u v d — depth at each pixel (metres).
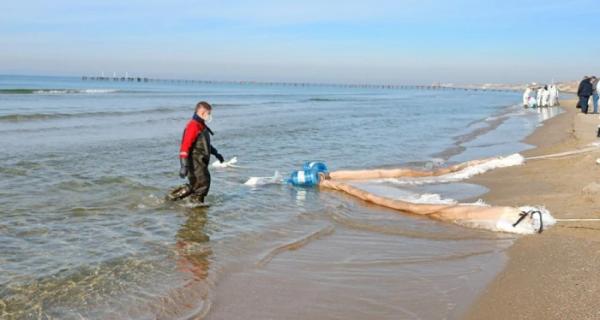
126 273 5.99
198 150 9.20
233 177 12.20
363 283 5.70
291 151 16.66
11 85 75.44
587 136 17.53
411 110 45.09
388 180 11.82
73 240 7.15
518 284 5.40
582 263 5.90
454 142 20.00
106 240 7.19
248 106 44.16
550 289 5.19
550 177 10.97
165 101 45.56
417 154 16.55
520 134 22.50
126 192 10.09
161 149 15.93
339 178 11.98
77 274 5.92
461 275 5.85
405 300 5.20
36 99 39.41
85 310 5.02
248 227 7.98
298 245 7.11
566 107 40.91
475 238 7.32
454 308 4.93
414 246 7.05
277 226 8.06
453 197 9.92
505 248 6.75
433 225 8.10
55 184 10.50
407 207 8.92
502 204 9.02
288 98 68.56
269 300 5.26
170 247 6.96
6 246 6.78
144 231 7.68
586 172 10.91
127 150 15.45
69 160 13.28
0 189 9.91
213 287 5.61
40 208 8.73
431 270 6.07
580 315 4.56
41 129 20.03
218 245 7.09
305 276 5.95
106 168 12.43
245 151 16.44
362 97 86.50
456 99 83.12
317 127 25.27
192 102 44.91
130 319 4.84
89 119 25.20
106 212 8.67
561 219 7.62
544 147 16.45
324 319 4.80
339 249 6.95
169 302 5.22
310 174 11.12
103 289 5.52
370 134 22.56
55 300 5.23
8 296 5.27
